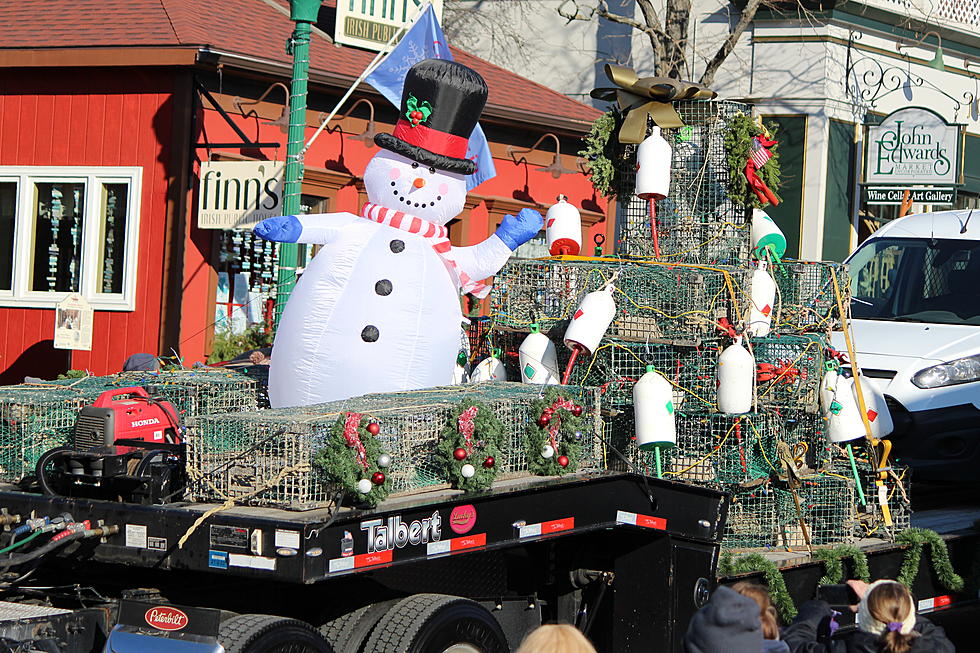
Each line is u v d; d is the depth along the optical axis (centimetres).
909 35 2619
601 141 1040
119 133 1748
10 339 1809
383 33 1877
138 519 627
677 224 1040
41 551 614
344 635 677
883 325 1266
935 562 912
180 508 625
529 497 708
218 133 1742
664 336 910
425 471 697
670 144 1042
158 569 655
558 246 1022
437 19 1723
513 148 2106
